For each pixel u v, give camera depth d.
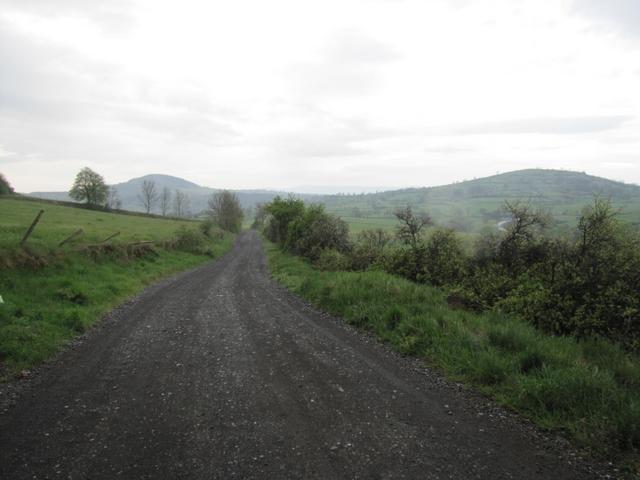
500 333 6.74
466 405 4.92
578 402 4.59
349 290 10.97
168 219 79.62
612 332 7.00
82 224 32.47
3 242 11.78
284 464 3.62
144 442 4.00
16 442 3.99
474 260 12.10
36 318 8.38
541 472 3.54
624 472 3.55
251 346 7.41
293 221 31.38
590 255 8.41
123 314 10.30
